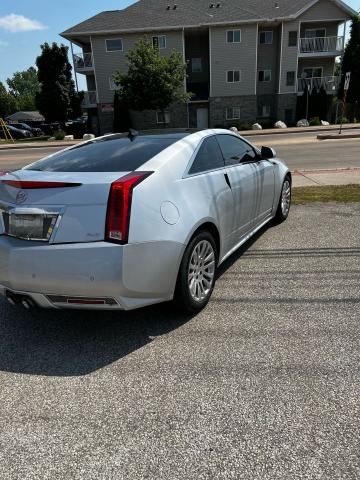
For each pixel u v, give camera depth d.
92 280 2.55
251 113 34.03
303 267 4.07
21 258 2.66
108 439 2.07
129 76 29.19
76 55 33.72
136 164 2.98
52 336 3.08
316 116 33.16
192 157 3.33
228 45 32.50
